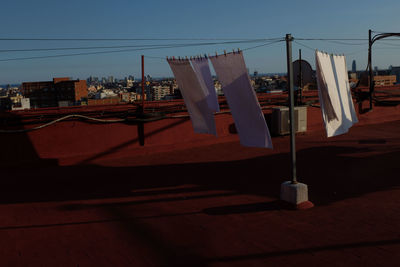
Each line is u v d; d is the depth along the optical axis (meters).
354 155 13.95
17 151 12.26
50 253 6.12
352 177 10.91
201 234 6.85
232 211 8.15
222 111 17.05
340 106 9.17
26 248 6.34
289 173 11.59
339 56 9.19
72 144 13.34
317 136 18.67
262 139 8.00
